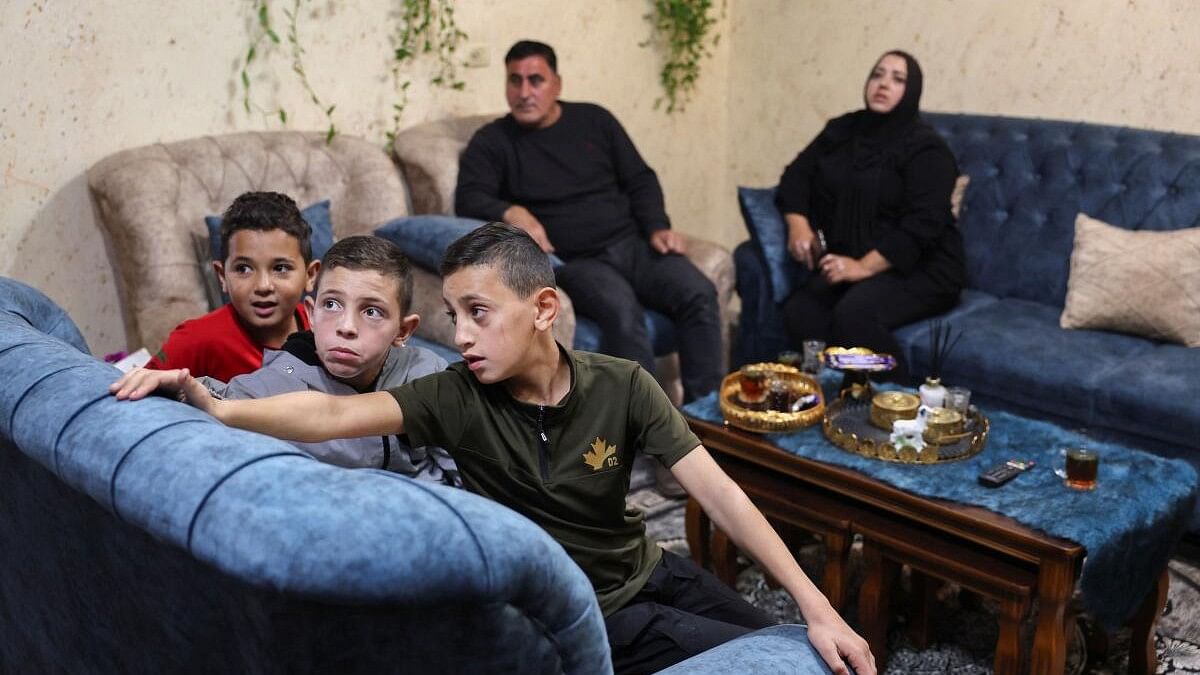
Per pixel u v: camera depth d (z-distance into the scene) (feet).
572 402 5.15
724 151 16.46
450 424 5.07
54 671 4.90
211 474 3.06
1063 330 11.12
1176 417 9.55
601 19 14.42
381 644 3.12
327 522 2.85
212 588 3.29
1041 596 6.88
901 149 12.07
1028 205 12.14
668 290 11.73
